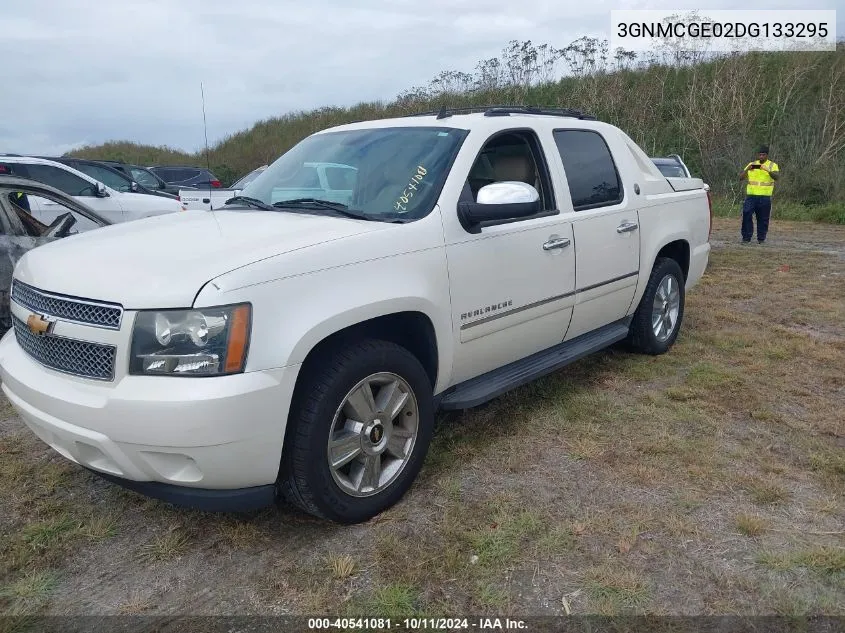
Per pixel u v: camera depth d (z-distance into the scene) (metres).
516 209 3.26
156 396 2.43
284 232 2.97
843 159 18.88
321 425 2.75
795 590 2.56
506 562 2.73
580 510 3.10
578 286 4.16
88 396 2.57
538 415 4.17
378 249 2.96
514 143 3.90
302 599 2.54
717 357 5.33
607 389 4.61
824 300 7.36
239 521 3.04
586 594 2.54
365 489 3.00
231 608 2.50
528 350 3.99
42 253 3.10
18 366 2.91
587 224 4.19
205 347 2.45
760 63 23.36
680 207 5.36
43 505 3.19
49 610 2.50
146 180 16.56
